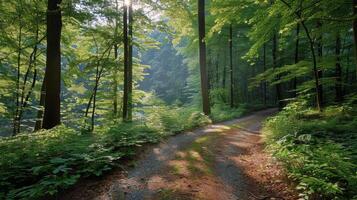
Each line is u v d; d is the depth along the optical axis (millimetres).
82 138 9430
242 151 10047
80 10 13305
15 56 18062
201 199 5910
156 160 8461
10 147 8109
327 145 7719
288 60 24641
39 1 16062
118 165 7316
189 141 11312
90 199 5863
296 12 12141
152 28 18422
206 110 20406
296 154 7273
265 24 13930
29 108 16859
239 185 6797
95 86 18234
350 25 12977
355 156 6805
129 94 18328
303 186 6047
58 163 7199
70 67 18172
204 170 7625
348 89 23172
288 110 15117
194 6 26547
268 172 7445
